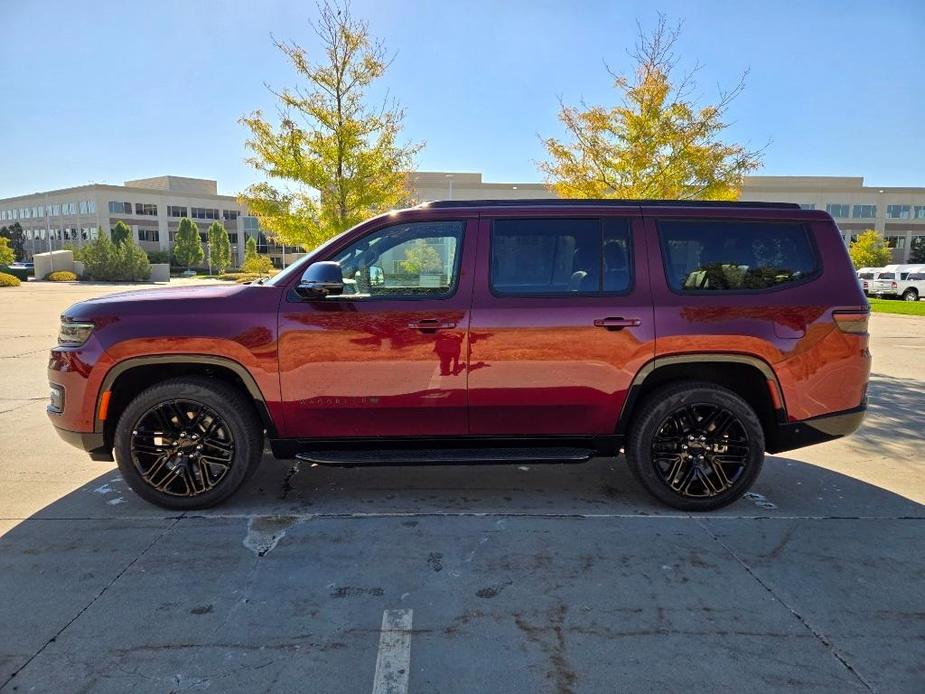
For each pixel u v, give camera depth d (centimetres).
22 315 1881
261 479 453
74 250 7381
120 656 245
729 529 369
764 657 246
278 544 345
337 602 286
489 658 245
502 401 380
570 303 377
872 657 247
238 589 296
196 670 237
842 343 385
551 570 317
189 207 9669
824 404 387
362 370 373
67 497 415
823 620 273
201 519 379
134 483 383
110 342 367
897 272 3362
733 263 391
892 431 592
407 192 1272
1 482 444
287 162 1138
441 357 374
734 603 286
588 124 1182
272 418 379
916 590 299
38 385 804
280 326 371
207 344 368
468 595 292
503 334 374
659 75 1138
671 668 239
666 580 307
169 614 275
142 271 6284
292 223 1184
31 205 9988
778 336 378
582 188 1184
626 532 364
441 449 391
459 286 379
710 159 1134
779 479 459
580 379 379
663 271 385
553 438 392
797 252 394
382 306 374
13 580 304
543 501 414
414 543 348
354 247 388
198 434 385
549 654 248
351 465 376
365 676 234
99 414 375
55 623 268
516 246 386
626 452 400
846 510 399
